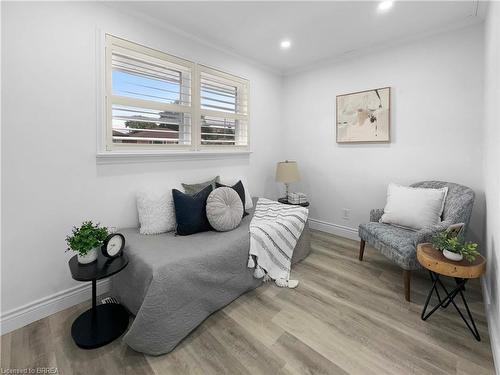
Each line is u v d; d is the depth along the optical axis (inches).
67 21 71.4
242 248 80.0
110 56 80.6
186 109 103.6
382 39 106.7
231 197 92.7
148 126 94.5
